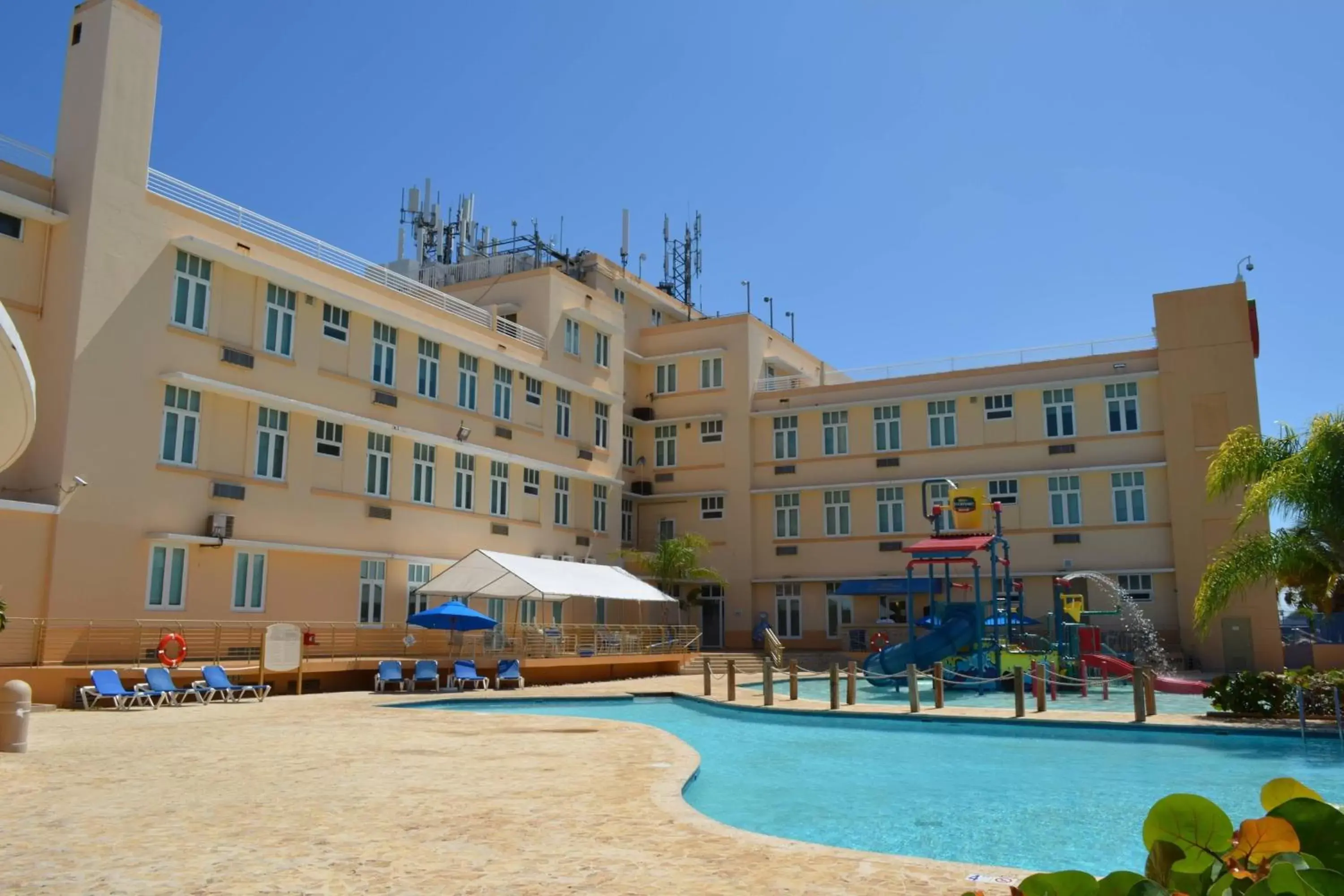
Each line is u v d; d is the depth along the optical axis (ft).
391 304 114.62
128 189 86.89
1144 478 133.80
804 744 62.80
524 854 27.22
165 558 87.25
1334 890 9.73
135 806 34.04
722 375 163.12
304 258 104.78
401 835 29.63
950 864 26.30
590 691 94.38
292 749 50.06
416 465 115.34
